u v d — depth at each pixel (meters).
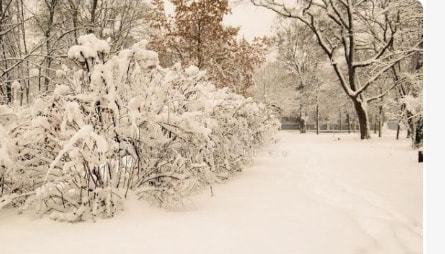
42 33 15.55
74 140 3.77
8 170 4.27
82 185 4.24
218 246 3.23
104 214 4.22
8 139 4.29
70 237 3.45
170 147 5.04
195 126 4.88
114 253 3.04
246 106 8.04
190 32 18.72
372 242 3.54
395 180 7.50
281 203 5.05
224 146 6.96
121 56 4.56
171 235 3.51
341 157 12.52
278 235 3.58
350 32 25.45
